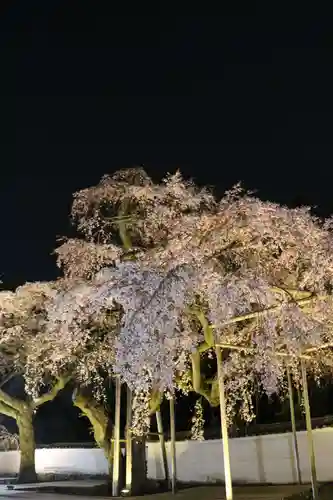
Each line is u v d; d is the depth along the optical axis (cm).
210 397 1327
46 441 2777
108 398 2005
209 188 1254
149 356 937
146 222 1284
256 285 941
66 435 2802
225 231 1044
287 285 1069
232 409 1502
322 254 1009
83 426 2811
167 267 967
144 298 930
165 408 2370
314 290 1013
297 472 1459
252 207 1034
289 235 1030
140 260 1066
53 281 1430
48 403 2873
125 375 948
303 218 1027
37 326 1503
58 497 1348
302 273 1078
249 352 1205
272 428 1773
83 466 2244
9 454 2522
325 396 1994
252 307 1073
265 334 1037
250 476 1591
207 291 973
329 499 1127
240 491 1343
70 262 1334
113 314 1292
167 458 1809
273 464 1549
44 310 1459
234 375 1340
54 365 1494
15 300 1470
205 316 1079
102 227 1378
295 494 1227
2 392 1922
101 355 1393
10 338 1580
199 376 1256
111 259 1301
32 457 1945
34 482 1922
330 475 1422
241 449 1636
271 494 1248
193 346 1088
